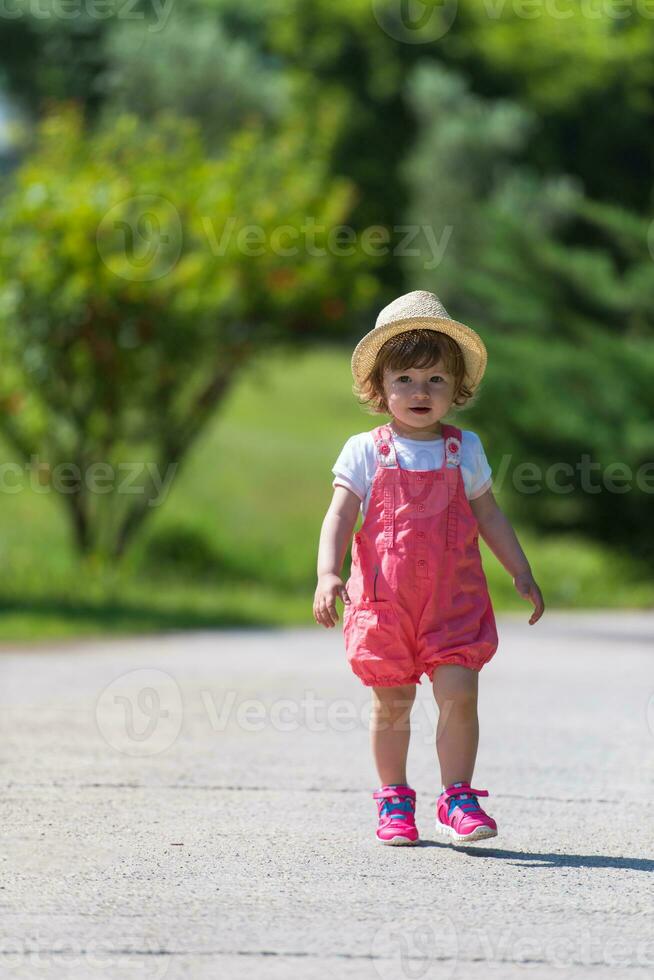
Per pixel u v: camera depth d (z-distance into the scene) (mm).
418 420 12062
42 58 90750
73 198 40406
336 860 10898
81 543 43625
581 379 51562
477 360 12305
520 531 56094
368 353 12281
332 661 25219
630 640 31031
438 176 76812
